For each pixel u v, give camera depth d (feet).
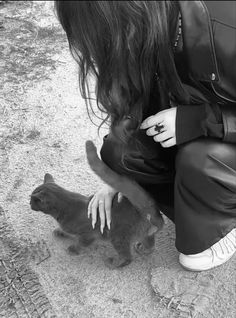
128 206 3.76
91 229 3.85
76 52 2.88
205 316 3.63
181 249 3.72
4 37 6.45
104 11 2.60
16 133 5.20
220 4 2.77
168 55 2.87
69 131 5.21
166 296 3.76
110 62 2.80
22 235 4.24
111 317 3.68
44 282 3.90
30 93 5.68
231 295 3.75
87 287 3.87
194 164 3.32
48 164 4.86
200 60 2.89
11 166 4.85
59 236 4.17
